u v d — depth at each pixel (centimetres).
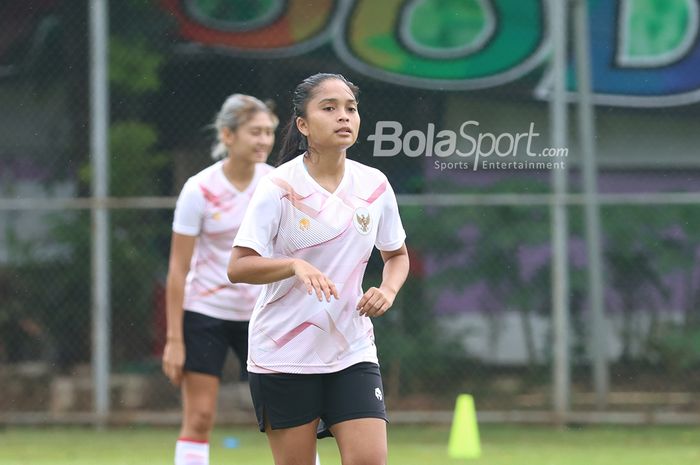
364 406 1559
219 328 2230
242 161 2200
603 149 3606
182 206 2208
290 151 1619
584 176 3541
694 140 3591
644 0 3562
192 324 2230
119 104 3628
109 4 3628
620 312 3612
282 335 1568
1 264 3703
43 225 3700
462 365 3619
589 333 3600
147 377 3647
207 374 2228
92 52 3597
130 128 3628
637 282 3606
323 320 1557
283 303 1565
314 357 1562
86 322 3678
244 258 1526
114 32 3631
